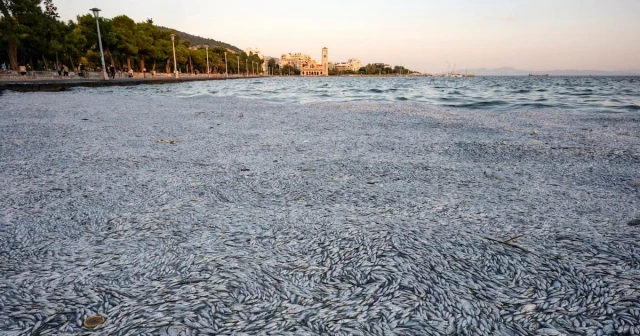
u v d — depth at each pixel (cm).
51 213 308
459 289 193
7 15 3575
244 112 1182
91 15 4575
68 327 167
